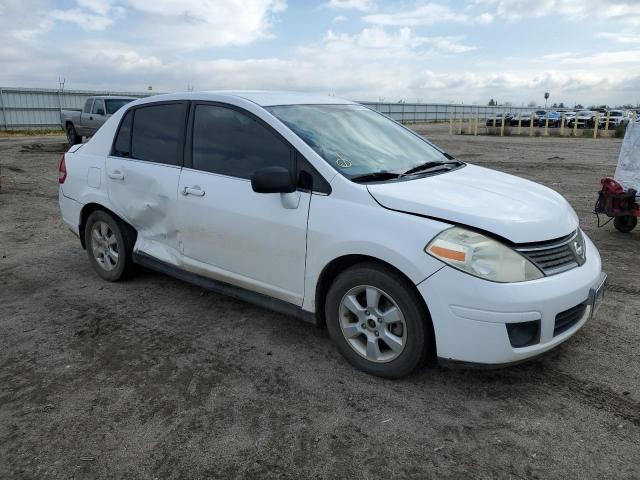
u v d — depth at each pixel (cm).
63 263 578
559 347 365
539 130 3406
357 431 278
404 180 343
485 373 333
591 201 905
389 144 403
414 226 296
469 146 2202
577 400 303
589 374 331
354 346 335
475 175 385
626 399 304
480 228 288
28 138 2681
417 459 257
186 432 279
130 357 363
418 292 299
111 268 502
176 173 416
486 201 314
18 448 269
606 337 380
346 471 249
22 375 341
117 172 464
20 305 459
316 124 380
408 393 312
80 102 3809
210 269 404
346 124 402
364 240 306
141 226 459
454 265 283
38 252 625
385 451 262
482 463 253
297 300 354
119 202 465
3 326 416
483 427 280
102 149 489
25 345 383
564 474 245
